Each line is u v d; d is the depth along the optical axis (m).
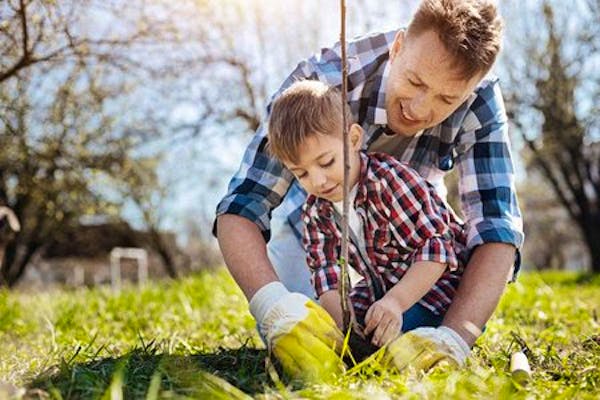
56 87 8.84
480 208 2.54
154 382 1.71
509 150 2.65
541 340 3.15
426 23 2.27
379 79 2.58
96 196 14.76
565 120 14.16
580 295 6.36
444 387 1.82
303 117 2.20
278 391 1.87
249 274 2.33
